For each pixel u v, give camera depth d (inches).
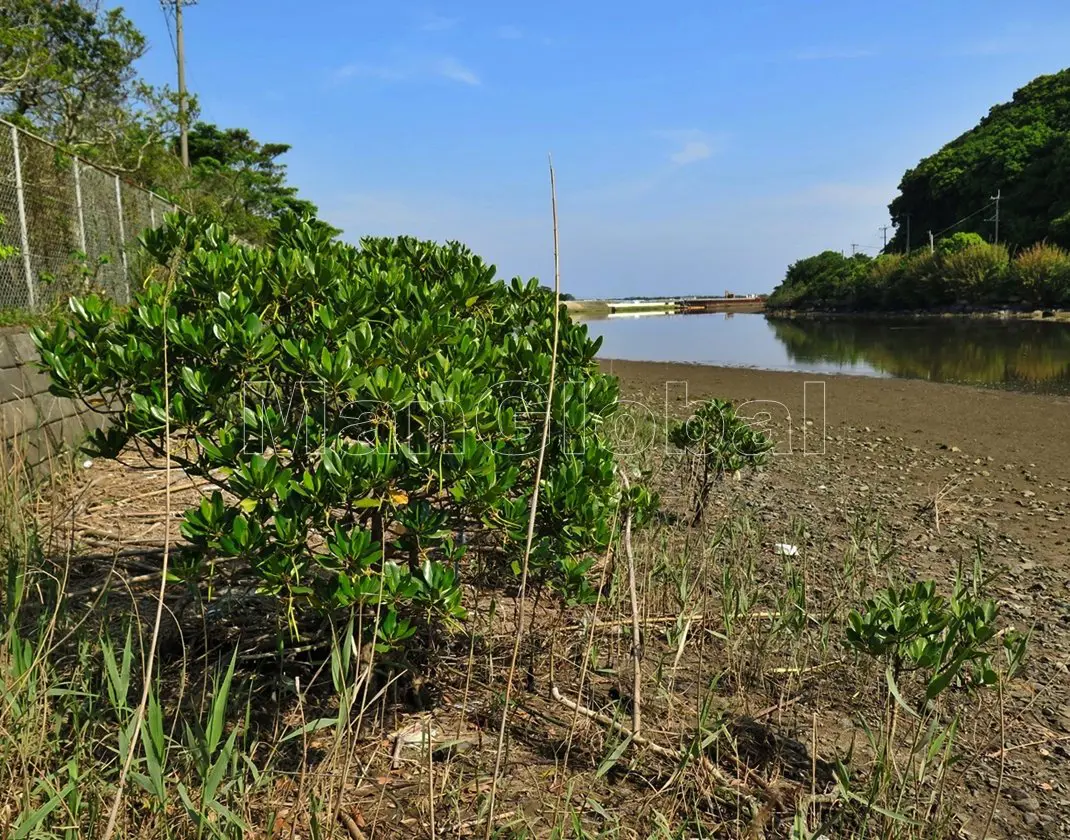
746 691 117.3
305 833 78.5
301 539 81.4
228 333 86.4
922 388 573.0
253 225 829.8
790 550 182.2
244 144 1434.5
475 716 104.0
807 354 914.7
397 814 83.8
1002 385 584.4
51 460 179.6
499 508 87.0
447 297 116.0
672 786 91.1
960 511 236.7
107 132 674.8
